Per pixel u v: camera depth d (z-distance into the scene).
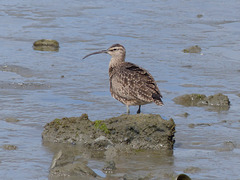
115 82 15.18
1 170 10.83
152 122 12.66
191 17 29.67
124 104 15.95
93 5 31.53
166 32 26.34
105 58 21.88
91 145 12.63
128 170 11.09
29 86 17.56
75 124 12.95
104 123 12.84
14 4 30.58
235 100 16.98
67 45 23.45
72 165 10.89
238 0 34.50
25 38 24.17
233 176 10.76
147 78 14.59
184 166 11.36
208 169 11.16
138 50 22.94
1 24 26.23
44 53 21.98
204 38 25.50
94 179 10.52
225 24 28.41
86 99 16.52
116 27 26.81
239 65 21.31
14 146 12.20
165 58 21.88
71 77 18.95
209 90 17.95
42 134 13.01
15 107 15.34
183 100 16.67
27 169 10.94
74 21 27.64
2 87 17.30
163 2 33.34
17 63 20.22
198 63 21.36
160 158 11.91
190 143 12.98
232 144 12.79
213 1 34.16
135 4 32.41
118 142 12.71
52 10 29.69
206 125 14.39
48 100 16.20
